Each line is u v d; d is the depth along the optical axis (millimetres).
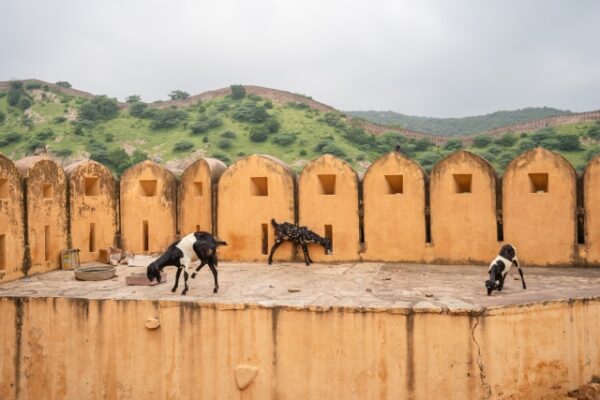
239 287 8852
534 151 10258
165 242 12102
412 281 9117
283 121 51344
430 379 7258
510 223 10391
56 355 8281
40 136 52875
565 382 7656
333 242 11219
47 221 10555
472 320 7160
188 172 12047
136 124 56188
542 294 7980
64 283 9398
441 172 10688
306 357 7562
